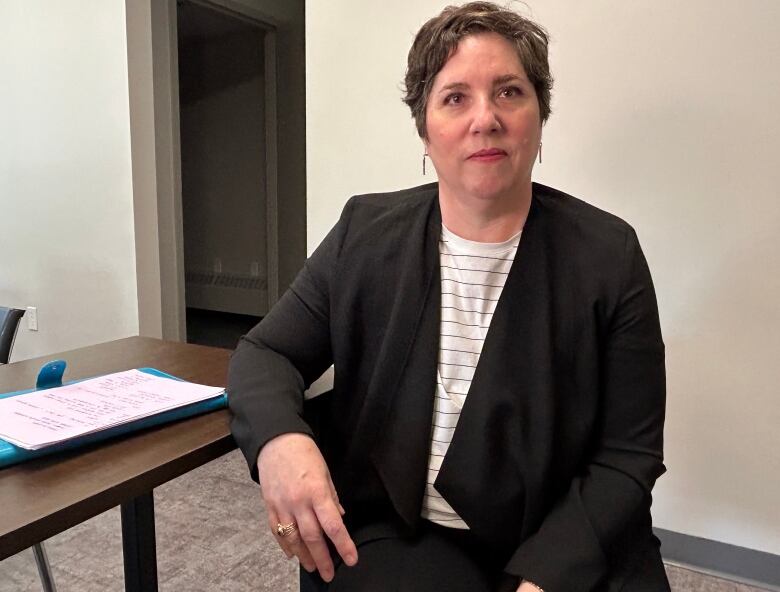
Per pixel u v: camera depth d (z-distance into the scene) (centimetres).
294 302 101
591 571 78
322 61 194
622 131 161
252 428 83
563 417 87
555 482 88
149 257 278
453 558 90
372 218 98
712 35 148
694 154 154
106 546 178
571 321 86
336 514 75
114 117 268
